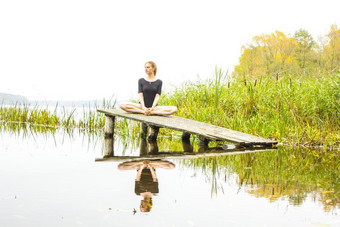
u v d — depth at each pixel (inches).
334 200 109.0
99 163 173.9
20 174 141.3
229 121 345.1
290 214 94.5
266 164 178.5
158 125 287.6
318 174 152.8
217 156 207.0
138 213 92.8
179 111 396.2
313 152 232.2
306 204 104.1
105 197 107.5
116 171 151.0
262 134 306.7
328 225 86.8
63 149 232.1
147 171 152.3
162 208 97.6
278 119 317.1
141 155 210.5
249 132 320.5
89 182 127.8
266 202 105.6
